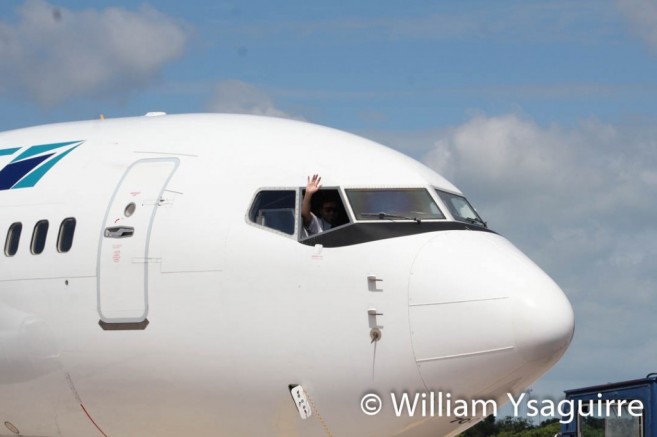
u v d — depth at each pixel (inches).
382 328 1405.0
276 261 1449.3
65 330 1555.1
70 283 1557.6
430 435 1481.3
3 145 1806.1
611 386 1577.3
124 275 1515.7
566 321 1393.9
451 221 1494.8
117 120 1771.7
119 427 1567.4
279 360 1435.8
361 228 1456.7
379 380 1412.4
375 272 1418.6
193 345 1467.8
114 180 1600.6
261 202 1498.5
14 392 1626.5
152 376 1501.0
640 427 1515.7
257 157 1547.7
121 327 1509.6
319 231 1478.8
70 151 1695.4
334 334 1418.6
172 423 1525.6
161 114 1828.2
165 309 1483.8
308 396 1435.8
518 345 1374.3
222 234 1478.8
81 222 1582.2
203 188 1526.8
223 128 1625.2
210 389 1475.1
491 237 1505.9
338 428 1451.8
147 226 1520.7
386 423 1440.7
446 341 1387.8
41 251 1601.9
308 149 1555.1
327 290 1425.9
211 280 1466.5
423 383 1407.5
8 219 1658.5
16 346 1594.5
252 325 1444.4
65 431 1621.6
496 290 1390.3
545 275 1457.9
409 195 1507.1
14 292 1605.6
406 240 1441.9
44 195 1648.6
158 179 1565.0
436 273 1403.8
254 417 1476.4
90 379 1547.7
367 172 1521.9
